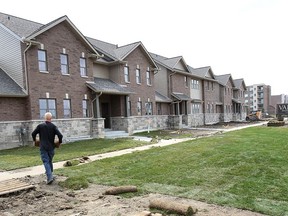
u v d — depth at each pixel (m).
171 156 10.77
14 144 16.19
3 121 15.73
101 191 6.47
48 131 7.80
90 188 6.77
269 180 6.77
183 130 26.94
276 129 22.16
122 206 5.30
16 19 19.45
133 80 25.14
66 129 18.50
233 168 8.22
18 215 5.07
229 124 36.81
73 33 19.38
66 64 18.95
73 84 19.23
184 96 32.66
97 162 10.13
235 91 53.22
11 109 16.14
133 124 24.48
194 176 7.46
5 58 17.53
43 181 7.69
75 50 19.52
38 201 5.89
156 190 6.27
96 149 13.89
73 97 19.19
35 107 16.78
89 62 20.72
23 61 16.66
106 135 21.02
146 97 26.73
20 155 12.96
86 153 12.67
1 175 8.79
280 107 37.84
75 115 19.25
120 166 9.30
